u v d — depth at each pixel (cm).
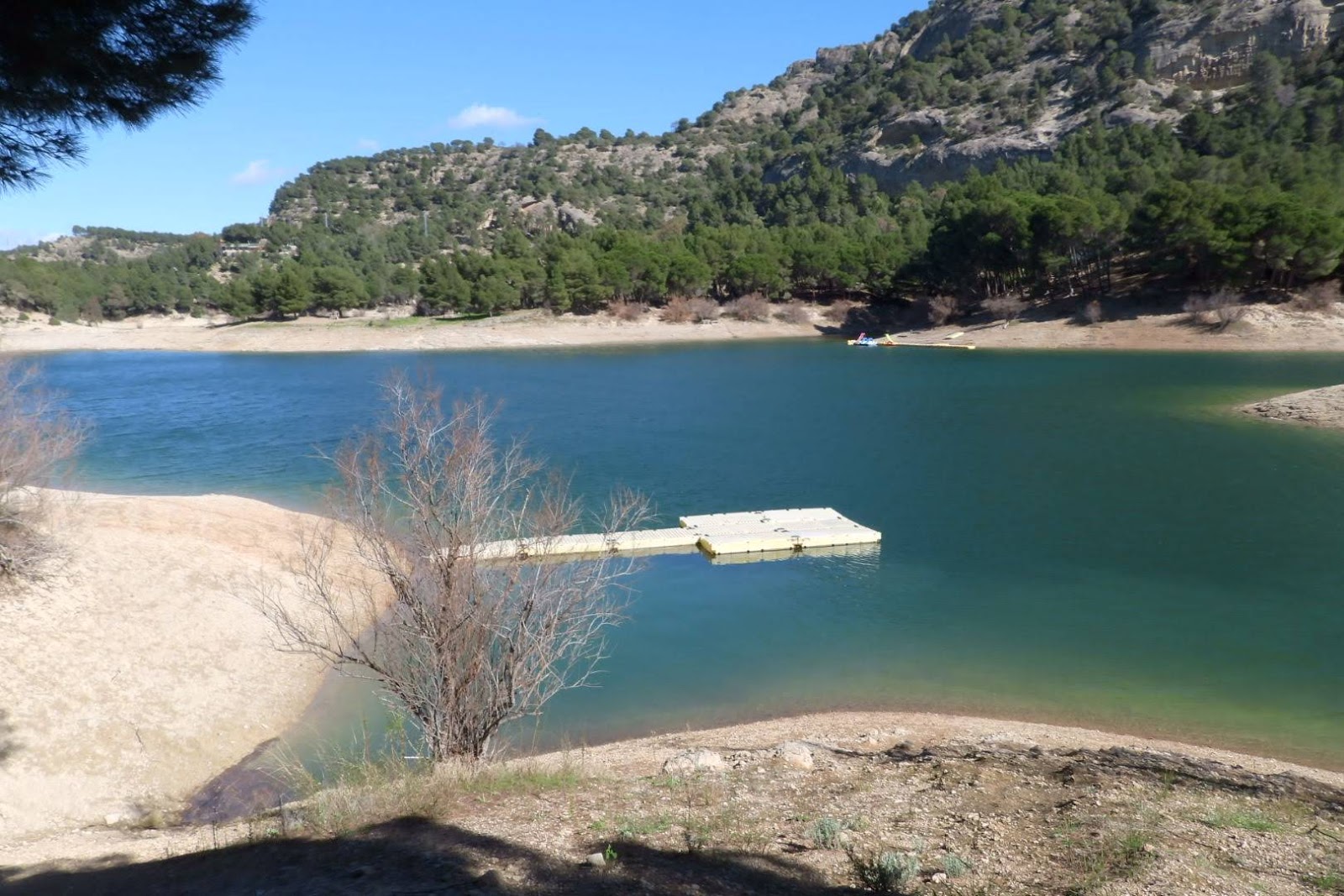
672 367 8794
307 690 1861
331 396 6888
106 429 5272
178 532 2509
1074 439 4572
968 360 8794
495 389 7038
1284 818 998
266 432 5138
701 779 1144
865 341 10775
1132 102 17538
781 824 934
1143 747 1497
